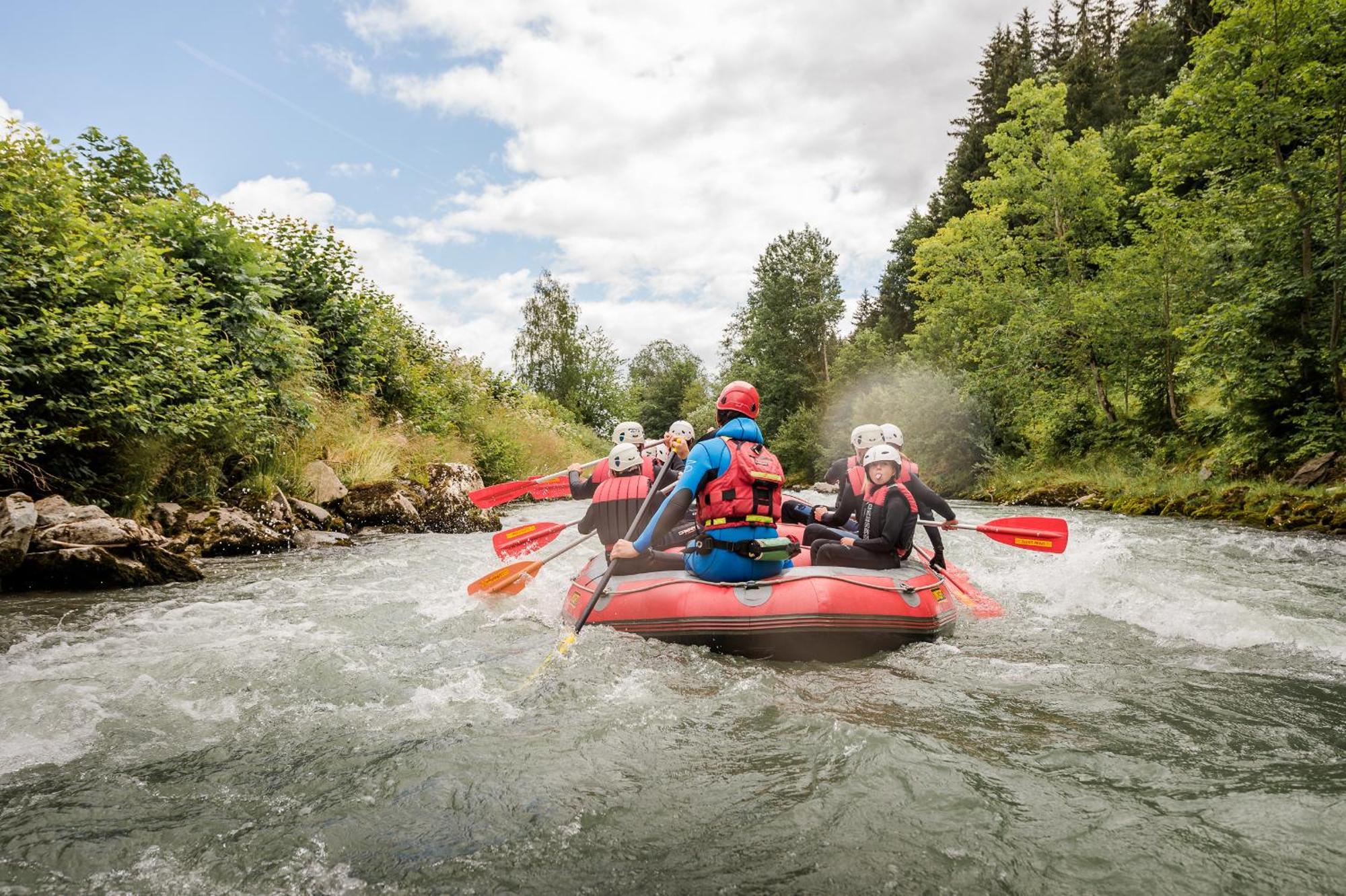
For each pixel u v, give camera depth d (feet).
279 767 8.76
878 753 8.77
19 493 19.85
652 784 8.16
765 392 127.75
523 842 7.06
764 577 14.28
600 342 151.74
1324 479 38.04
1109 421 63.21
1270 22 39.86
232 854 6.91
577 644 13.85
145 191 35.37
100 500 23.63
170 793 8.13
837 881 6.33
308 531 28.48
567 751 9.08
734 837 7.07
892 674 12.23
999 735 9.38
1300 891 6.02
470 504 37.35
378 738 9.61
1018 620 16.38
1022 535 18.24
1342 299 39.96
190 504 26.73
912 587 14.55
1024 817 7.30
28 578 18.95
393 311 52.80
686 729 9.75
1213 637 14.69
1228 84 41.24
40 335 21.36
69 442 21.61
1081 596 18.75
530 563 17.93
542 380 148.87
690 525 18.19
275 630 15.25
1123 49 141.79
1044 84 70.64
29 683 11.66
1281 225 40.63
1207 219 47.34
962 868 6.48
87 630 15.14
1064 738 9.28
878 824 7.22
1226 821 7.14
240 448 29.68
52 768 8.79
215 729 9.96
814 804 7.64
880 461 15.23
